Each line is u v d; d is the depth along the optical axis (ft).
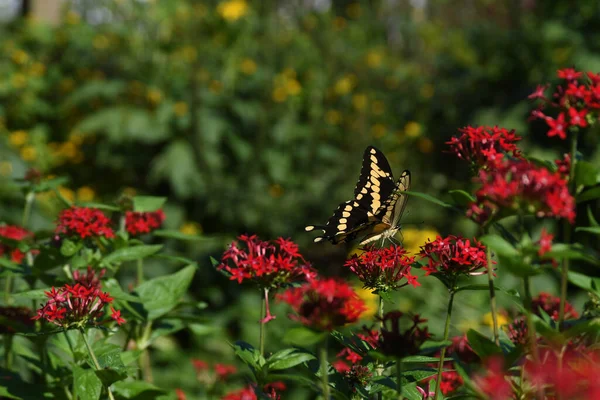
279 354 7.73
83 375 8.37
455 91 28.78
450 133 28.48
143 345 11.18
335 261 24.85
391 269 8.46
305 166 28.68
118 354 8.93
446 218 25.23
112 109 28.22
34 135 28.58
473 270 7.82
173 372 19.29
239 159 28.07
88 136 29.32
